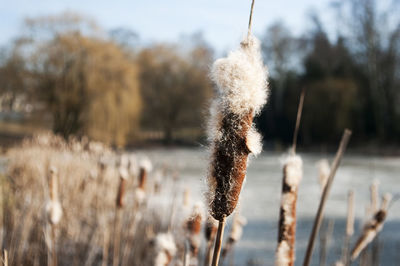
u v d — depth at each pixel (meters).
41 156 7.30
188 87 41.12
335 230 8.85
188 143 38.88
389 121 35.41
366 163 25.53
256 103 0.90
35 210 4.24
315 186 15.61
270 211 10.77
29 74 24.11
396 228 9.36
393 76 35.50
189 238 1.92
